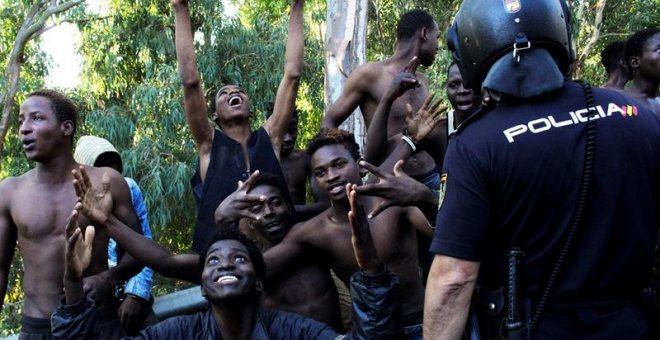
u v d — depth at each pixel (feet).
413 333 11.72
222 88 15.20
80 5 46.37
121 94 49.24
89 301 10.82
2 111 46.26
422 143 14.01
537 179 7.51
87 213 11.34
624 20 52.90
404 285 11.82
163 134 42.68
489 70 7.94
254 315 10.85
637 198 7.63
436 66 43.78
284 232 12.69
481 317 8.13
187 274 12.07
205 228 14.26
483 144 7.71
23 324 12.45
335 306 12.66
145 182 41.29
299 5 15.57
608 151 7.56
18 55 41.55
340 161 12.03
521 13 7.79
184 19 14.78
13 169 46.65
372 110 16.10
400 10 49.08
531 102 7.77
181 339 10.75
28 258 12.41
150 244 11.80
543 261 7.65
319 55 49.47
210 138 15.21
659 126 7.97
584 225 7.54
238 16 50.55
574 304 7.61
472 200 7.70
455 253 7.70
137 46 45.98
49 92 12.60
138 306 14.60
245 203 11.93
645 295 7.91
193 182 15.51
